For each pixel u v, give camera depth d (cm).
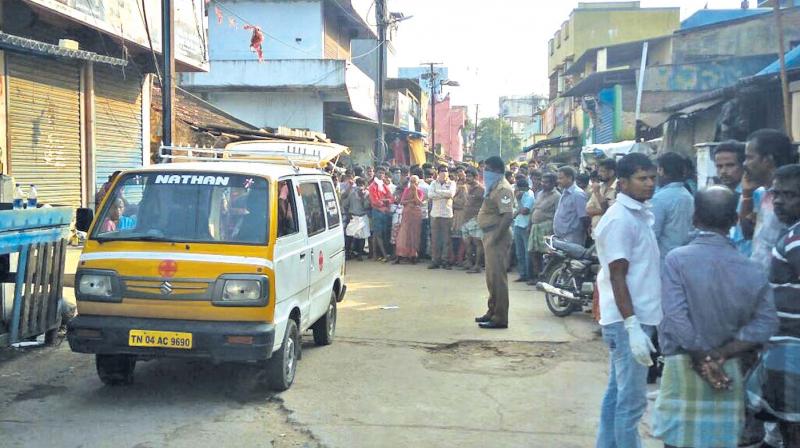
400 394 617
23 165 1080
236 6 2869
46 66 1134
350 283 1227
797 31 2125
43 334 767
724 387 356
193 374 661
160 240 586
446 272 1372
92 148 1259
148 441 498
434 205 1412
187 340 552
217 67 2583
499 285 867
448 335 837
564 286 935
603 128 2617
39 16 1068
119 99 1377
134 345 556
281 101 2680
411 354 752
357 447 497
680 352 368
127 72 1388
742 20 2280
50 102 1148
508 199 853
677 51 2350
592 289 893
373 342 802
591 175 1122
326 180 809
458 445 504
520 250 1259
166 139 1031
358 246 1555
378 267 1443
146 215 611
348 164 2802
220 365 689
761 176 469
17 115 1062
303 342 800
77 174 1230
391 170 1947
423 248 1541
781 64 984
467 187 1383
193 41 1548
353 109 2675
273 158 842
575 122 3419
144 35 1320
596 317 858
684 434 364
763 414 404
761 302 358
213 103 2700
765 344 369
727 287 357
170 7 1021
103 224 607
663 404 373
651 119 1692
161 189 622
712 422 361
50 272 735
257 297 564
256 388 625
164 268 567
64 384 626
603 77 2386
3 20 1016
